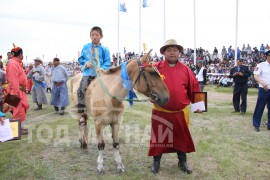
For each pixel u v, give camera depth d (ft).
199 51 91.50
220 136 22.29
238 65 32.32
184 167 15.19
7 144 20.15
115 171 15.35
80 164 16.46
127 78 13.30
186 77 14.43
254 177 14.61
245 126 26.13
